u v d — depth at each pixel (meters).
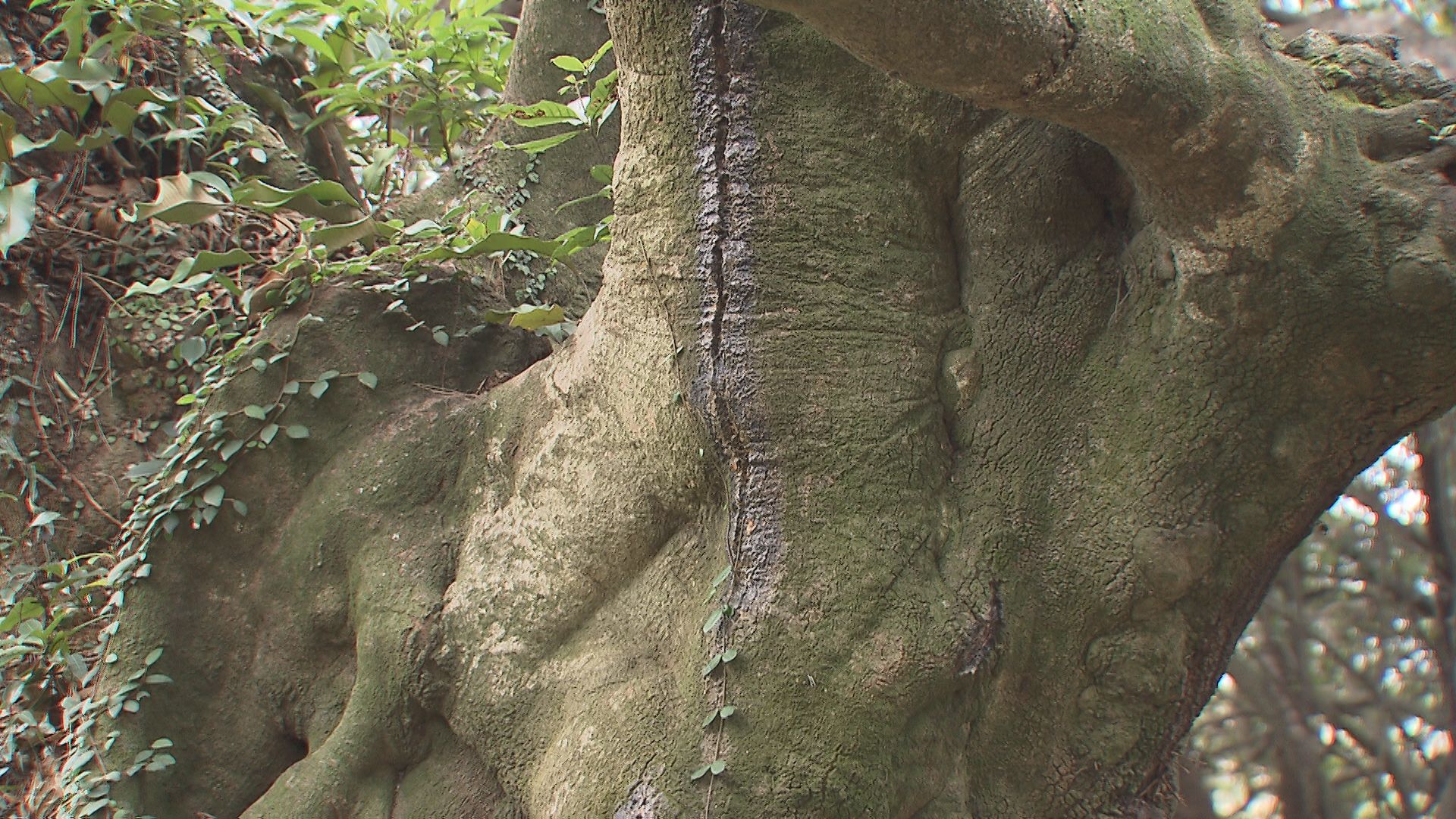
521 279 3.80
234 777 3.36
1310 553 9.68
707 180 2.79
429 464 3.36
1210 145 2.54
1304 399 2.70
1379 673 10.08
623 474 3.01
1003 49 2.39
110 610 3.49
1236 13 2.61
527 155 3.97
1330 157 2.60
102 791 3.28
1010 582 2.81
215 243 4.03
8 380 3.80
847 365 2.79
